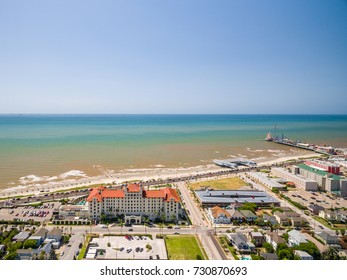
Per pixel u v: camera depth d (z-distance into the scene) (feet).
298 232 599.16
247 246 551.59
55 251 534.37
